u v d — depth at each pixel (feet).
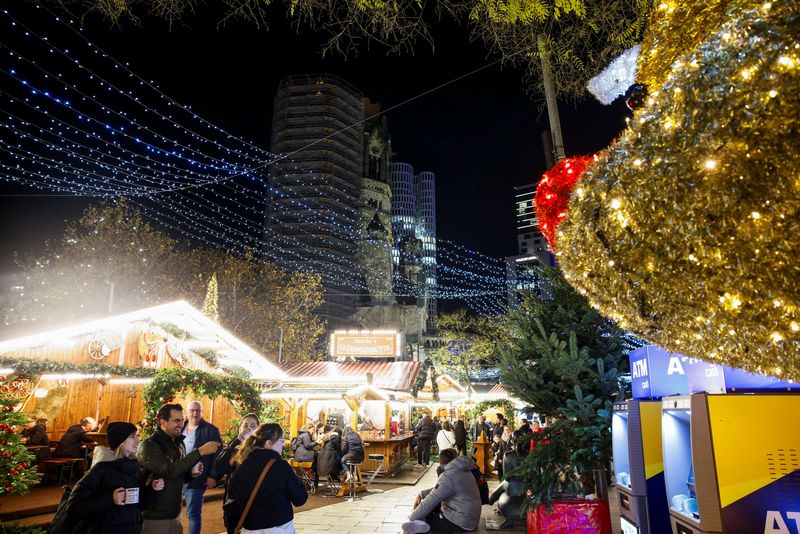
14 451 24.12
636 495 12.66
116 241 100.17
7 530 21.38
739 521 8.34
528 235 372.38
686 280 4.60
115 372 38.14
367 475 53.47
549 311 20.03
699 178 3.86
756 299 4.24
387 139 401.90
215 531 27.14
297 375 61.77
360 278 324.80
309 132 316.19
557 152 15.15
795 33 3.16
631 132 4.59
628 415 13.08
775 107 3.30
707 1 4.80
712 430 8.71
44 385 41.73
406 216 592.19
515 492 26.86
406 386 60.08
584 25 11.73
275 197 305.12
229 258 114.62
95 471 12.79
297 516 32.35
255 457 13.19
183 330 45.57
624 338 19.13
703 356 5.64
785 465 8.40
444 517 17.60
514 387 18.90
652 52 5.63
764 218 3.70
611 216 4.87
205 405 49.73
